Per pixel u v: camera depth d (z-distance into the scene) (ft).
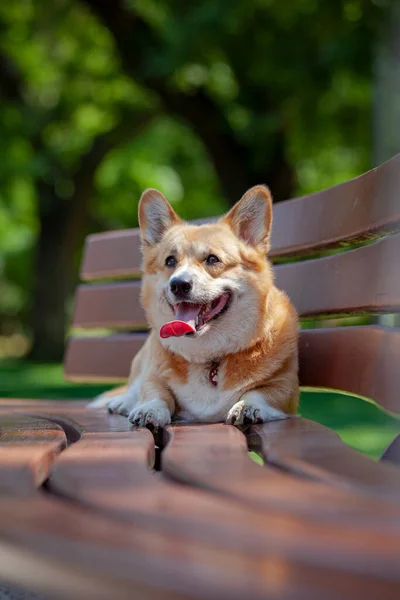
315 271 11.85
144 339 15.38
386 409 8.48
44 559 3.71
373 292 9.38
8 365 55.16
